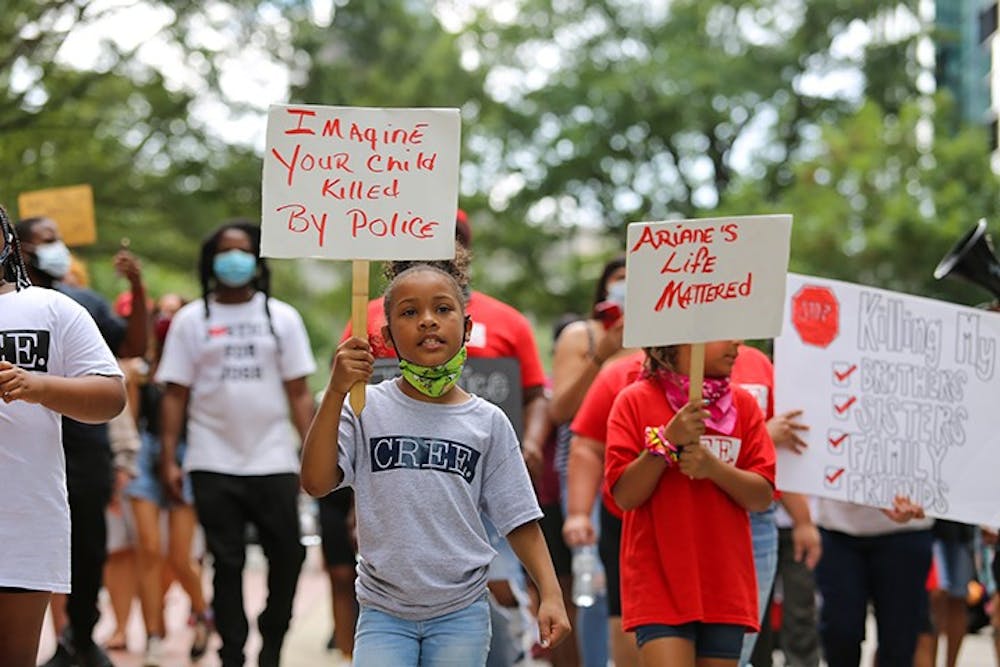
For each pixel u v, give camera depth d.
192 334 8.39
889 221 27.53
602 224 39.16
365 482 4.97
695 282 5.62
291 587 8.35
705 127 36.94
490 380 7.26
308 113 5.11
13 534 5.10
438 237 5.11
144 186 22.28
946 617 9.38
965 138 28.88
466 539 4.99
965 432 7.02
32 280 7.74
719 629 5.73
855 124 29.52
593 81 36.94
